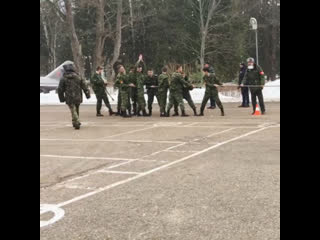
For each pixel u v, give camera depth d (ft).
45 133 41.14
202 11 119.03
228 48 124.26
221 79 122.72
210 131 38.58
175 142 33.30
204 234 14.32
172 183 20.79
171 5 127.65
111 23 123.65
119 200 18.43
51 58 166.20
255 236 13.94
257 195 18.24
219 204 17.30
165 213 16.52
